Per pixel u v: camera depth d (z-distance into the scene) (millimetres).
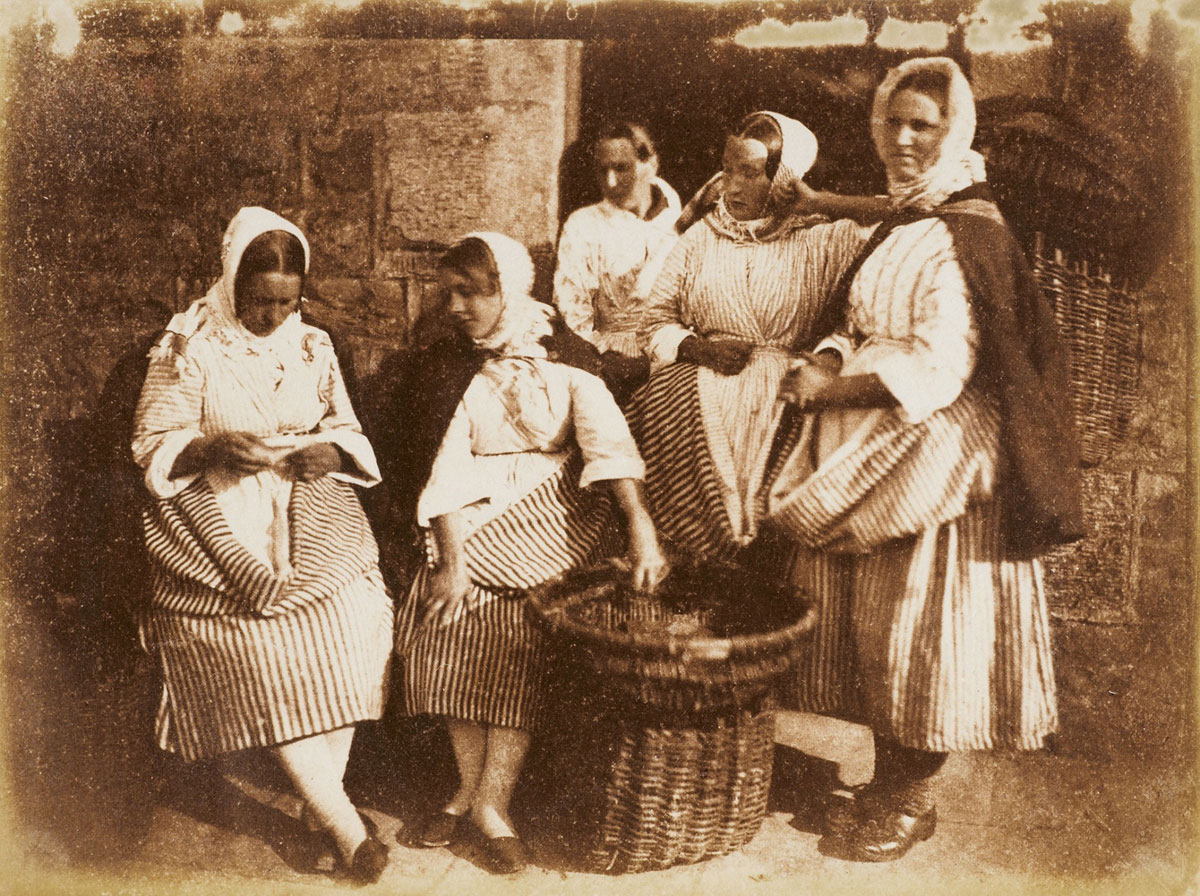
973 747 2357
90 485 2381
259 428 2367
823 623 2439
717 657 2064
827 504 2395
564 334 2443
